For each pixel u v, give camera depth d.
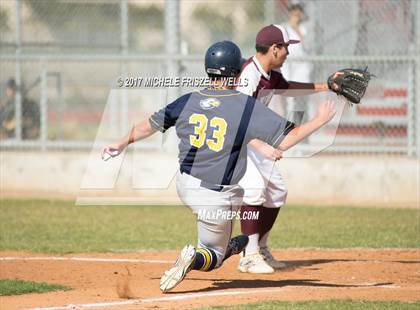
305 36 41.94
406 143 41.19
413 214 35.56
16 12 44.19
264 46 23.36
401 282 22.14
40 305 18.73
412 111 39.72
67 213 36.31
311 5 42.22
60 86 45.53
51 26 48.34
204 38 56.84
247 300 19.23
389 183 39.22
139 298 19.62
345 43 41.97
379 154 40.50
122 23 44.91
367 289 20.88
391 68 41.38
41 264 24.92
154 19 58.28
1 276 22.97
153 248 28.12
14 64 43.78
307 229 32.16
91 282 22.09
